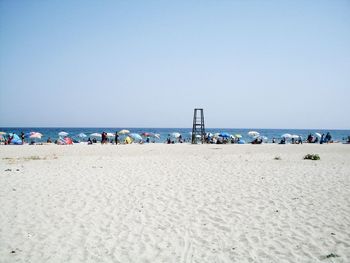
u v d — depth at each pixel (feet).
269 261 17.66
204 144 124.06
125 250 19.03
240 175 41.63
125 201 28.91
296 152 82.99
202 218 24.58
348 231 21.83
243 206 27.53
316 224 23.16
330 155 74.84
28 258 17.92
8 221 23.56
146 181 37.58
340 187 34.40
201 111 136.15
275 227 22.66
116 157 65.98
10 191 32.04
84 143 130.72
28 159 60.54
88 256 18.22
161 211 26.21
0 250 18.88
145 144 123.34
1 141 124.47
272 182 37.06
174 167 48.93
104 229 22.25
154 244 19.92
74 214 25.23
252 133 147.84
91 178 39.19
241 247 19.52
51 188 33.58
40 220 23.85
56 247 19.35
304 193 31.86
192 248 19.39
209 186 34.96
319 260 17.74
